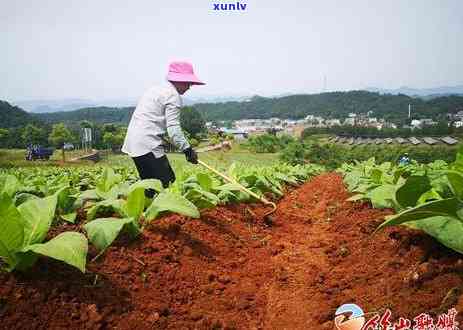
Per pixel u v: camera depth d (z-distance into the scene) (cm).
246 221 523
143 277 295
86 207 424
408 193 280
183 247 357
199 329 255
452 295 220
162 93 550
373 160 1246
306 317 279
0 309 228
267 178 809
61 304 241
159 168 560
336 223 527
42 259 272
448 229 249
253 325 276
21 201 370
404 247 317
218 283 322
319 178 1498
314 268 370
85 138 5569
